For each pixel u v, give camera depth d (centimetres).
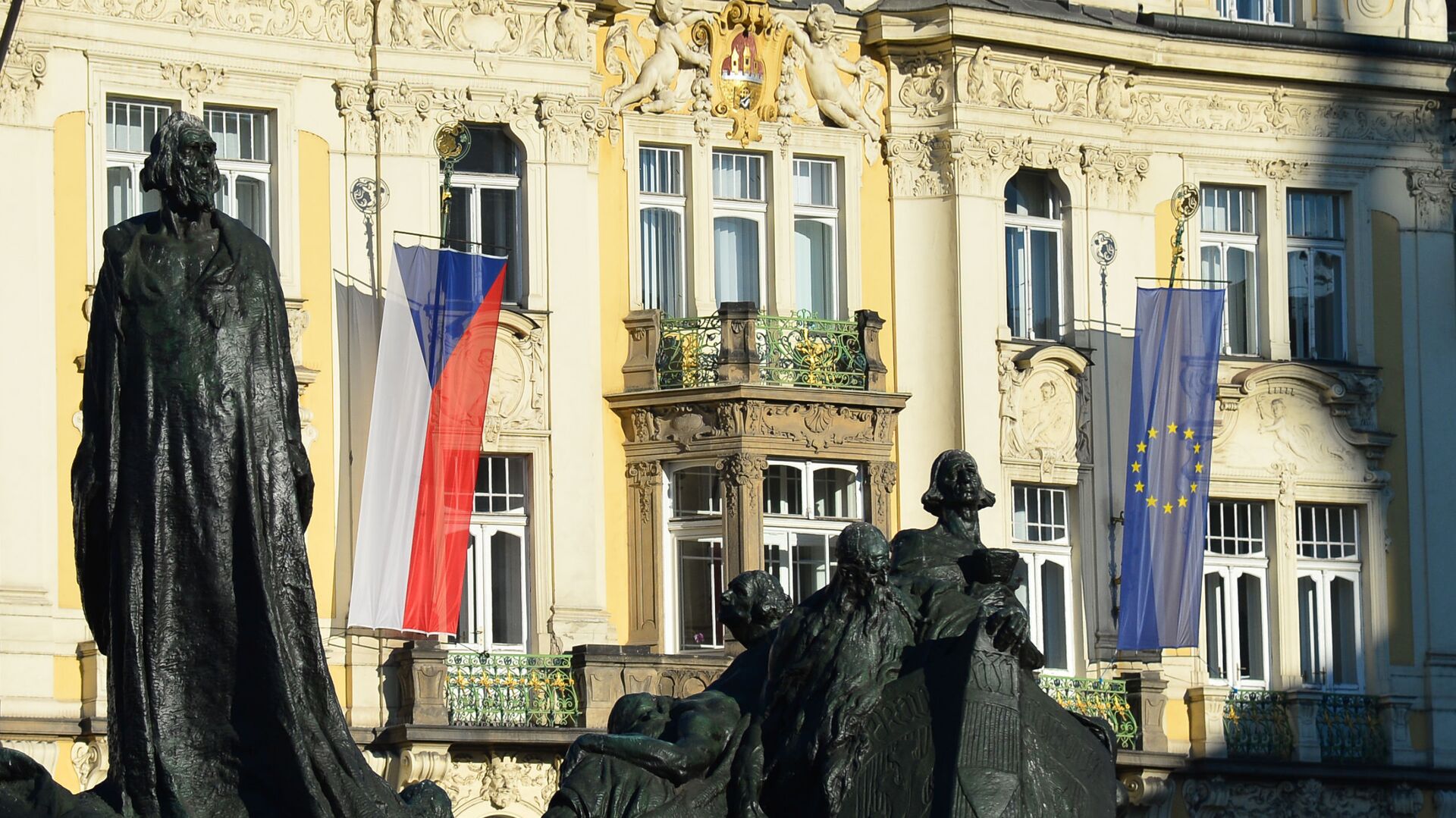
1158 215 5541
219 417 1348
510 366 5016
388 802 1365
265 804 1348
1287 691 5503
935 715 1546
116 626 1344
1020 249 5425
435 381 4834
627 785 1541
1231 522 5572
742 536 5050
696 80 5206
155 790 1334
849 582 1578
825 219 5331
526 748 4800
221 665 1345
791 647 1580
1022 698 1555
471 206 5053
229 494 1348
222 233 1368
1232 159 5597
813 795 1554
